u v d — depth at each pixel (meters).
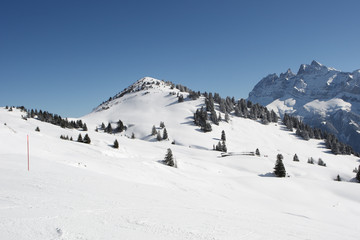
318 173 66.62
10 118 123.38
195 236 7.38
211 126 157.50
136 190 15.12
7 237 5.71
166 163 48.75
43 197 9.88
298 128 180.50
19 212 7.59
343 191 39.41
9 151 29.47
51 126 118.88
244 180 40.44
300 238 9.03
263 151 123.75
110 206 9.86
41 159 23.02
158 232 7.31
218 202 16.67
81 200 10.23
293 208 24.19
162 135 146.38
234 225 9.47
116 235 6.64
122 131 166.50
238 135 152.88
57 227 6.62
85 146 51.31
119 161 35.78
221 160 69.75
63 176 15.98
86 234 6.43
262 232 8.98
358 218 23.14
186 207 12.08
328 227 12.60
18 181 12.74
